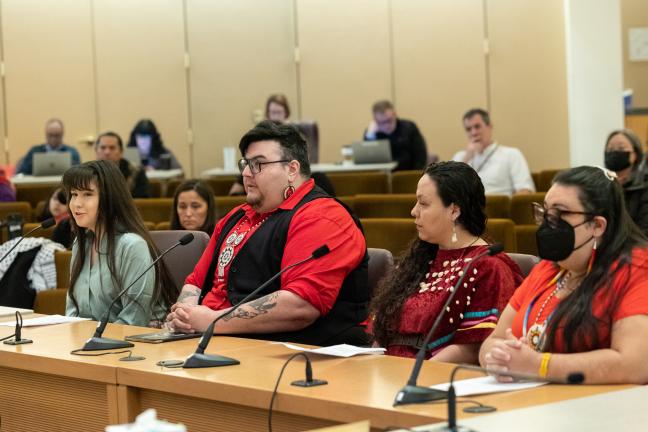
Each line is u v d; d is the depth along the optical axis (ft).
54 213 21.27
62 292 16.93
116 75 42.39
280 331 12.25
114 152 29.43
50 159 33.53
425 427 6.63
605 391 7.88
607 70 33.19
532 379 8.10
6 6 41.88
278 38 42.50
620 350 8.31
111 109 42.45
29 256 17.71
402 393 7.63
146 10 42.45
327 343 12.52
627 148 19.99
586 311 8.74
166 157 37.17
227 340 11.37
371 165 32.14
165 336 11.63
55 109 42.16
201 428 9.04
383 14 41.91
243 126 42.75
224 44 42.60
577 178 8.98
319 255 10.78
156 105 42.60
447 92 41.57
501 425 6.61
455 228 11.78
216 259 13.66
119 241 14.28
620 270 8.69
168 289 14.69
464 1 41.24
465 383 8.30
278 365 9.49
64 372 10.15
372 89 42.09
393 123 34.14
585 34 33.19
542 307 9.47
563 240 8.93
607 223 8.90
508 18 41.04
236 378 8.87
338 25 42.19
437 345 11.53
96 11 42.24
